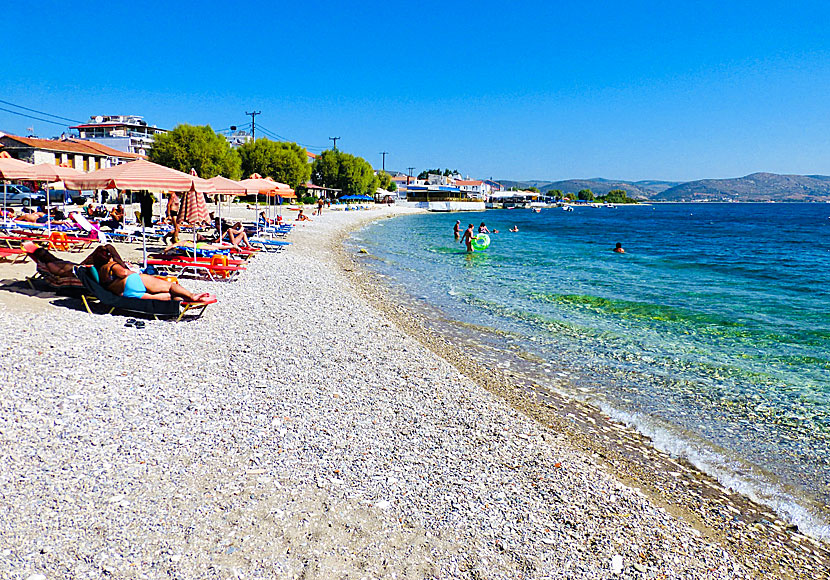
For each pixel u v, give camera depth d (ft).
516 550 16.80
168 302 35.09
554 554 16.84
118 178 43.80
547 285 71.61
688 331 47.70
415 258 101.04
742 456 25.52
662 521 19.57
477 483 20.45
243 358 30.71
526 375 35.22
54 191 120.78
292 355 32.50
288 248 91.20
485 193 597.52
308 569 14.88
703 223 305.12
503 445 23.91
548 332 46.42
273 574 14.52
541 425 27.27
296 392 26.81
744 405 31.35
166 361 28.40
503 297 62.03
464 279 75.72
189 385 25.73
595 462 23.97
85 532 15.03
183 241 70.64
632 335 45.98
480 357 38.65
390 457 21.52
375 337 39.29
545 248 130.52
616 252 122.21
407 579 15.02
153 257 57.11
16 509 15.51
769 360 39.58
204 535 15.64
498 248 128.06
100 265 33.86
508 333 45.70
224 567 14.51
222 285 51.31
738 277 83.51
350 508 17.84
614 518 19.30
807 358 40.11
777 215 461.78
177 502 16.90
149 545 14.90
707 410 30.55
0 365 24.34
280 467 19.71
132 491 17.12
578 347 42.06
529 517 18.66
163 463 18.89
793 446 26.61
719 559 17.85
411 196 473.26
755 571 17.51
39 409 21.20
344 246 115.34
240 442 21.07
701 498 21.91
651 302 60.70
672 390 33.47
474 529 17.60
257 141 254.06
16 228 60.80
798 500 22.20
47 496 16.26
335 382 28.94
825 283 77.56
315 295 52.42
